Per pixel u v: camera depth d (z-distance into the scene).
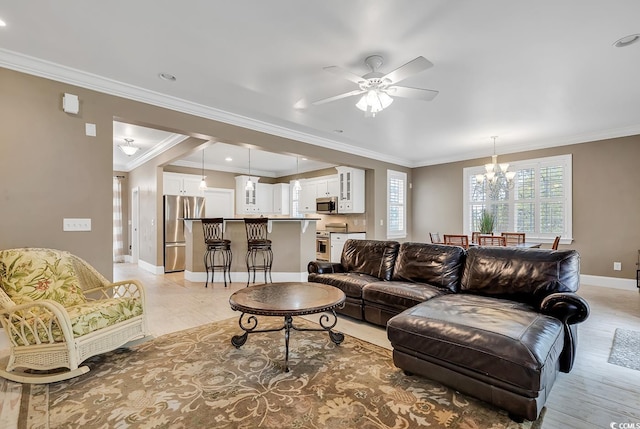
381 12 2.06
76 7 2.01
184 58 2.67
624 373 2.17
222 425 1.62
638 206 4.57
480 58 2.64
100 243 3.04
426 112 4.00
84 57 2.66
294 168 8.55
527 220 5.67
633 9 2.01
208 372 2.18
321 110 3.93
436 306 2.27
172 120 3.57
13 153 2.62
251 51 2.55
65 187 2.86
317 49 2.52
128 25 2.21
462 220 6.60
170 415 1.70
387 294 2.92
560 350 1.95
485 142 5.56
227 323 3.19
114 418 1.68
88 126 2.99
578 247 5.09
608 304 3.80
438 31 2.26
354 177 6.61
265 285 2.93
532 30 2.25
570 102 3.65
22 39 2.38
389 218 6.93
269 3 1.98
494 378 1.70
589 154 5.00
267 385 2.01
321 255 7.25
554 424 1.64
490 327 1.84
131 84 3.17
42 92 2.75
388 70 2.84
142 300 2.60
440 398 1.86
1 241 2.57
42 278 2.44
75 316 2.12
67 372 2.07
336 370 2.21
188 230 5.45
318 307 2.23
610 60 2.67
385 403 1.81
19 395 1.90
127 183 7.92
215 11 2.06
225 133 4.07
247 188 7.44
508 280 2.59
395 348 2.16
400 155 6.71
